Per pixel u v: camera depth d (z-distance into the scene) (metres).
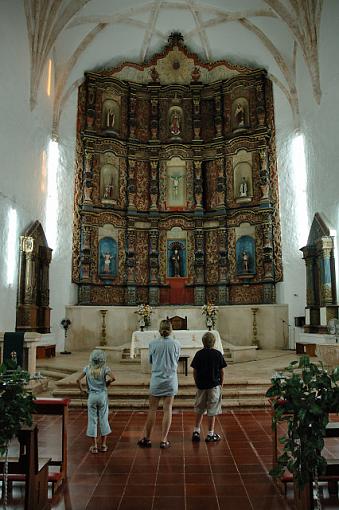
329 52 16.08
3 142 13.44
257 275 20.06
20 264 15.06
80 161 20.36
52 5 16.70
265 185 20.16
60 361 15.13
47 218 18.89
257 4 18.67
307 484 4.40
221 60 21.92
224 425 8.27
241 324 19.34
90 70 21.09
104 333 19.08
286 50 19.84
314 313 17.00
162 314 19.58
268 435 7.55
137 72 22.38
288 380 4.45
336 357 12.60
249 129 21.03
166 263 20.98
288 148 20.00
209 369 7.14
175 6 19.69
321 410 4.18
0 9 13.30
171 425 8.29
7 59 13.88
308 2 17.00
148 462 6.19
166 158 21.64
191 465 6.07
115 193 21.05
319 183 17.17
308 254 17.22
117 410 9.58
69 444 7.07
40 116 17.58
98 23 19.56
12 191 14.29
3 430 4.33
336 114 15.58
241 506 4.80
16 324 14.81
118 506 4.82
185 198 21.44
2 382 4.46
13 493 5.23
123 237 20.91
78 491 5.23
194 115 21.98
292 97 19.89
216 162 21.61
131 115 21.69
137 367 13.84
